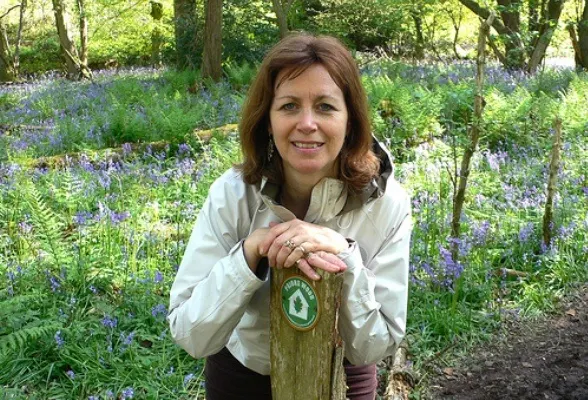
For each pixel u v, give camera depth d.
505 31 15.91
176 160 7.91
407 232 2.14
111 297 4.68
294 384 1.96
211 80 14.63
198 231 2.13
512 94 11.18
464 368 4.12
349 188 2.02
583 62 17.66
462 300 4.74
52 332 4.04
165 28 24.98
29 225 5.80
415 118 8.98
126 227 5.74
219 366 2.35
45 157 8.27
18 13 29.73
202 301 1.96
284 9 16.64
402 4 20.66
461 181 4.88
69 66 21.72
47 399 3.62
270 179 2.05
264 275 1.98
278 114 1.91
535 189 6.39
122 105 10.90
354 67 1.94
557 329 4.54
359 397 2.28
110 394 3.64
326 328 1.88
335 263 1.84
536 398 3.81
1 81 23.50
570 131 8.83
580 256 5.44
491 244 5.44
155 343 4.14
